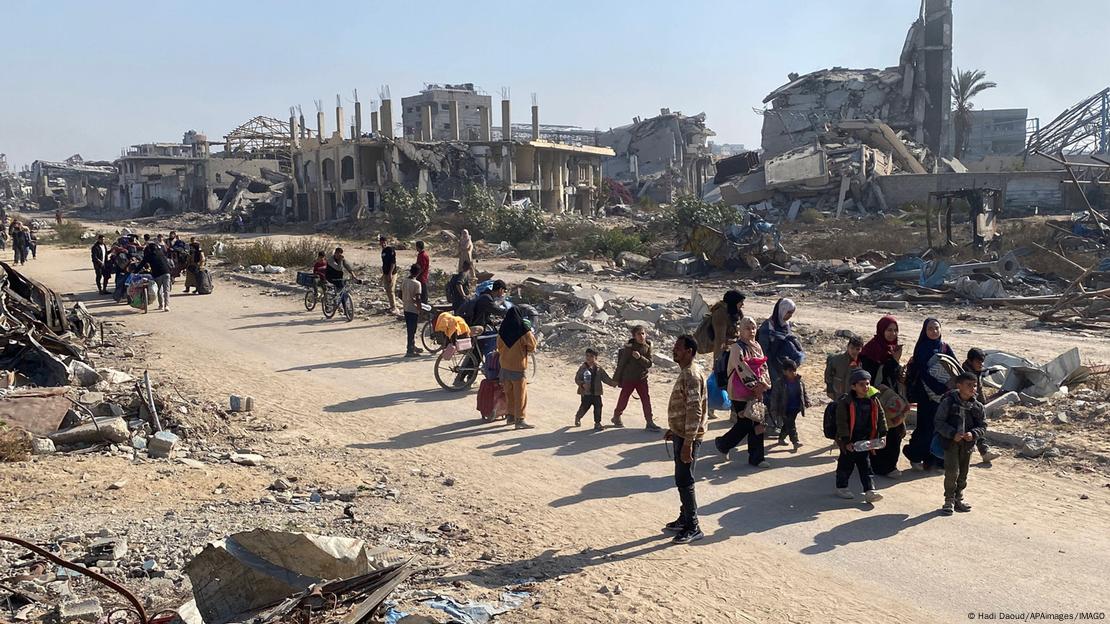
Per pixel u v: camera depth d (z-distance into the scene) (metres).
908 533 7.58
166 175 98.00
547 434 11.23
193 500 8.36
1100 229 32.88
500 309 13.97
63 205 127.56
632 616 6.02
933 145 83.25
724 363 10.98
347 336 19.30
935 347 9.29
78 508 7.93
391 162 62.81
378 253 44.16
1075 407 11.05
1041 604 6.17
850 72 87.19
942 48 82.00
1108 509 7.97
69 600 5.88
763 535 7.64
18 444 9.62
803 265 29.23
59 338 14.27
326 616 5.70
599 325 18.28
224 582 5.91
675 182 88.00
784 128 86.31
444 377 14.95
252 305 24.59
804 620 6.00
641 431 11.29
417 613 5.76
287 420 12.04
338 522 7.83
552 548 7.38
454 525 7.90
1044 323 19.16
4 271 17.28
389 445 10.80
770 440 10.76
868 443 8.23
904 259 25.30
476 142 64.88
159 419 11.19
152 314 22.88
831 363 9.69
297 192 71.69
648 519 8.10
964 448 7.93
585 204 74.94
